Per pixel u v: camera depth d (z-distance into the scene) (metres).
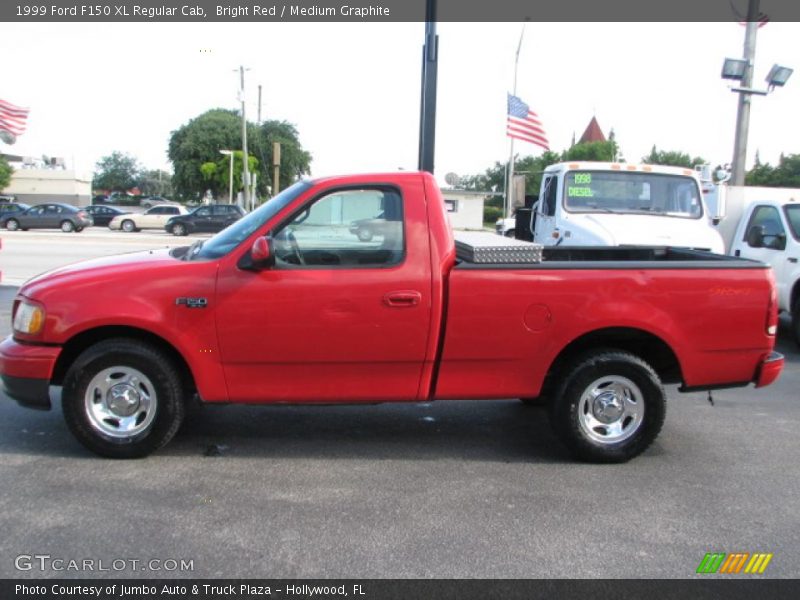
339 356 4.55
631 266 4.66
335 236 4.57
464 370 4.68
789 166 47.19
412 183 4.62
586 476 4.57
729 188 11.40
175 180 57.88
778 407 6.30
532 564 3.42
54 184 62.84
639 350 5.02
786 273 8.98
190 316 4.45
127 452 4.61
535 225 10.97
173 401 4.59
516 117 18.91
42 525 3.72
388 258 4.56
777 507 4.12
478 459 4.85
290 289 4.46
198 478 4.39
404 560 3.44
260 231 4.53
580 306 4.61
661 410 4.73
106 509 3.92
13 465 4.53
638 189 9.81
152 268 4.53
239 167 52.03
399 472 4.58
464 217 47.84
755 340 4.78
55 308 4.45
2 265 15.68
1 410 5.61
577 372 4.68
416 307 4.52
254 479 4.40
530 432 5.46
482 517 3.93
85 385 4.52
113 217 37.81
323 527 3.77
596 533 3.76
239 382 4.59
